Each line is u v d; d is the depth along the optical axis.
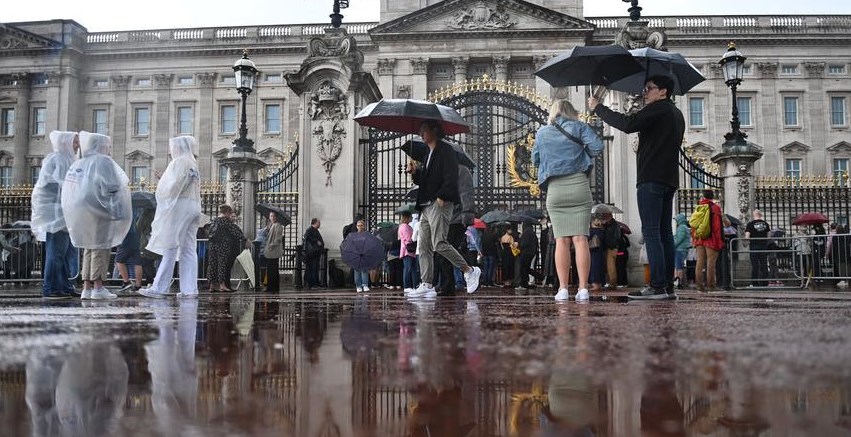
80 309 4.95
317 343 2.38
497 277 18.12
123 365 1.74
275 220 13.30
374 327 3.10
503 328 2.88
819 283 13.33
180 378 1.53
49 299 7.64
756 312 4.06
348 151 15.13
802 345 1.92
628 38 13.98
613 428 0.99
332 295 9.97
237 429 1.00
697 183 18.19
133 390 1.35
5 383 1.42
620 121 6.78
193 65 54.06
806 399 1.15
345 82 15.25
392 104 9.20
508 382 1.41
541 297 8.04
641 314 3.92
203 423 1.04
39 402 1.21
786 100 50.81
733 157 14.73
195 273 8.74
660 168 6.69
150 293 8.42
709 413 1.06
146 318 3.85
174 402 1.23
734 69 14.91
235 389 1.39
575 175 6.67
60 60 53.56
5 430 0.97
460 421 1.08
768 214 22.70
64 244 8.46
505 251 16.80
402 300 7.21
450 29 45.28
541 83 45.25
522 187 16.06
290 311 4.76
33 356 1.89
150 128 53.91
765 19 51.00
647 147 6.78
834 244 12.90
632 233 14.31
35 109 54.25
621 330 2.66
